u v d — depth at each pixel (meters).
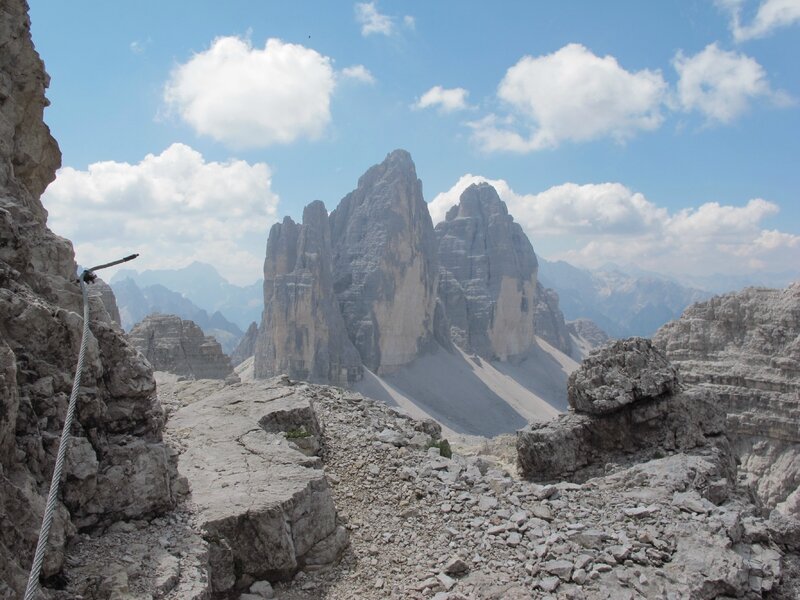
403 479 15.80
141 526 11.02
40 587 8.59
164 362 71.12
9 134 13.21
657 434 20.64
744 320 58.75
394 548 12.99
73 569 9.41
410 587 11.48
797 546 14.35
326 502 13.07
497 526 13.17
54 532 9.12
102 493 10.72
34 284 11.41
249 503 11.96
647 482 15.64
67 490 10.12
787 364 53.31
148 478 11.37
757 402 53.78
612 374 21.33
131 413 11.77
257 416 17.95
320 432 18.53
